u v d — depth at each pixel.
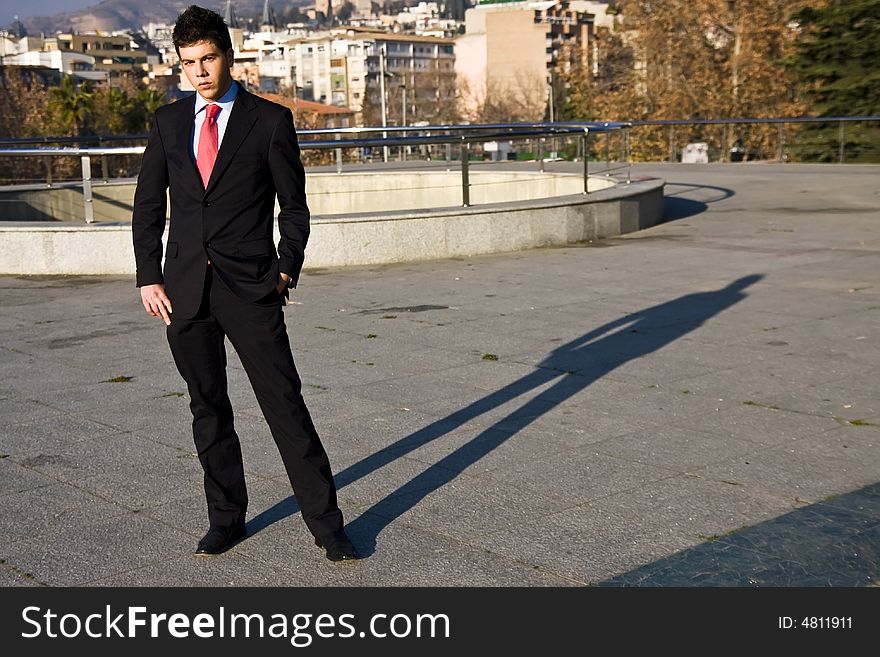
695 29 43.31
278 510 4.48
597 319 8.18
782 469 4.81
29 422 5.79
